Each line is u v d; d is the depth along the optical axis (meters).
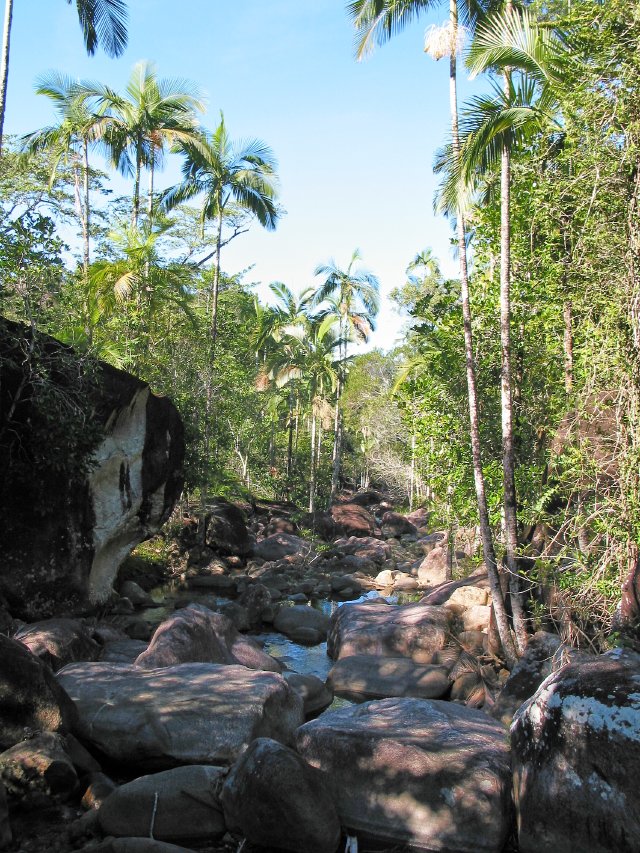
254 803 7.14
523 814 7.14
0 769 7.58
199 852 7.05
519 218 14.20
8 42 15.09
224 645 12.44
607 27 11.38
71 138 26.47
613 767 6.61
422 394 16.14
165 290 25.16
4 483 14.41
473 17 13.59
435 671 12.99
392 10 13.62
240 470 43.66
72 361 14.89
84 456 15.17
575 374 12.98
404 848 7.40
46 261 14.91
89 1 17.34
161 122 25.70
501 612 12.67
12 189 29.03
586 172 11.43
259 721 8.80
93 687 9.34
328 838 7.13
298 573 25.34
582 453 11.47
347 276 40.66
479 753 7.77
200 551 25.11
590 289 11.76
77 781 7.93
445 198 12.51
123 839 6.55
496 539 14.69
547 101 12.31
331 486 45.78
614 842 6.49
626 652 7.65
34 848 6.96
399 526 38.72
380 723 8.63
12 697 8.16
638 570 10.55
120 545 17.25
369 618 15.13
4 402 14.23
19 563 14.52
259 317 40.50
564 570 11.95
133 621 16.05
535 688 10.37
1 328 13.93
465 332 13.11
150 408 17.50
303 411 47.12
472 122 12.17
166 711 8.68
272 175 26.47
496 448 14.80
